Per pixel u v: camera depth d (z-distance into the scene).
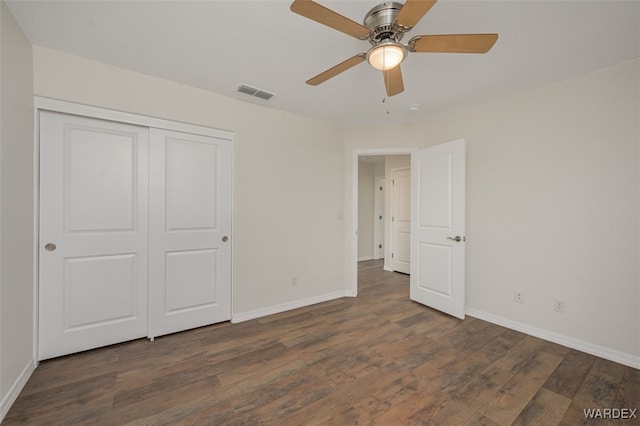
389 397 1.74
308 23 1.73
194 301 2.73
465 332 2.68
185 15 1.66
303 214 3.45
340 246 3.82
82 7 1.60
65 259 2.17
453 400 1.71
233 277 2.93
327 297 3.67
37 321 2.05
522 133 2.69
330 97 2.86
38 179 2.05
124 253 2.41
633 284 2.10
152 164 2.50
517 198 2.72
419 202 3.50
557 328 2.47
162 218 2.55
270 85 2.59
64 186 2.16
